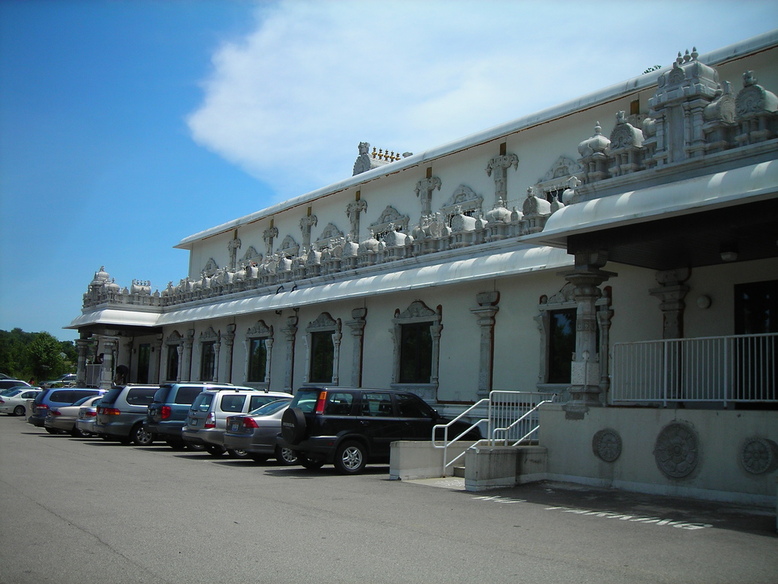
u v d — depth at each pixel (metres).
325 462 15.70
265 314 29.06
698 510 10.44
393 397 16.22
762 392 12.17
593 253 13.04
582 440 13.16
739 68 16.45
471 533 8.83
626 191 12.64
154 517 9.48
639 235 12.30
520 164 21.83
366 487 13.09
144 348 39.97
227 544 7.95
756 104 11.17
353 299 24.08
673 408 12.68
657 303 14.92
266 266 28.88
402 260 21.56
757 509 10.41
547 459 13.70
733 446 11.02
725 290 13.93
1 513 9.62
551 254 16.47
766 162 10.55
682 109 12.02
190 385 21.47
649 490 12.02
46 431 28.66
